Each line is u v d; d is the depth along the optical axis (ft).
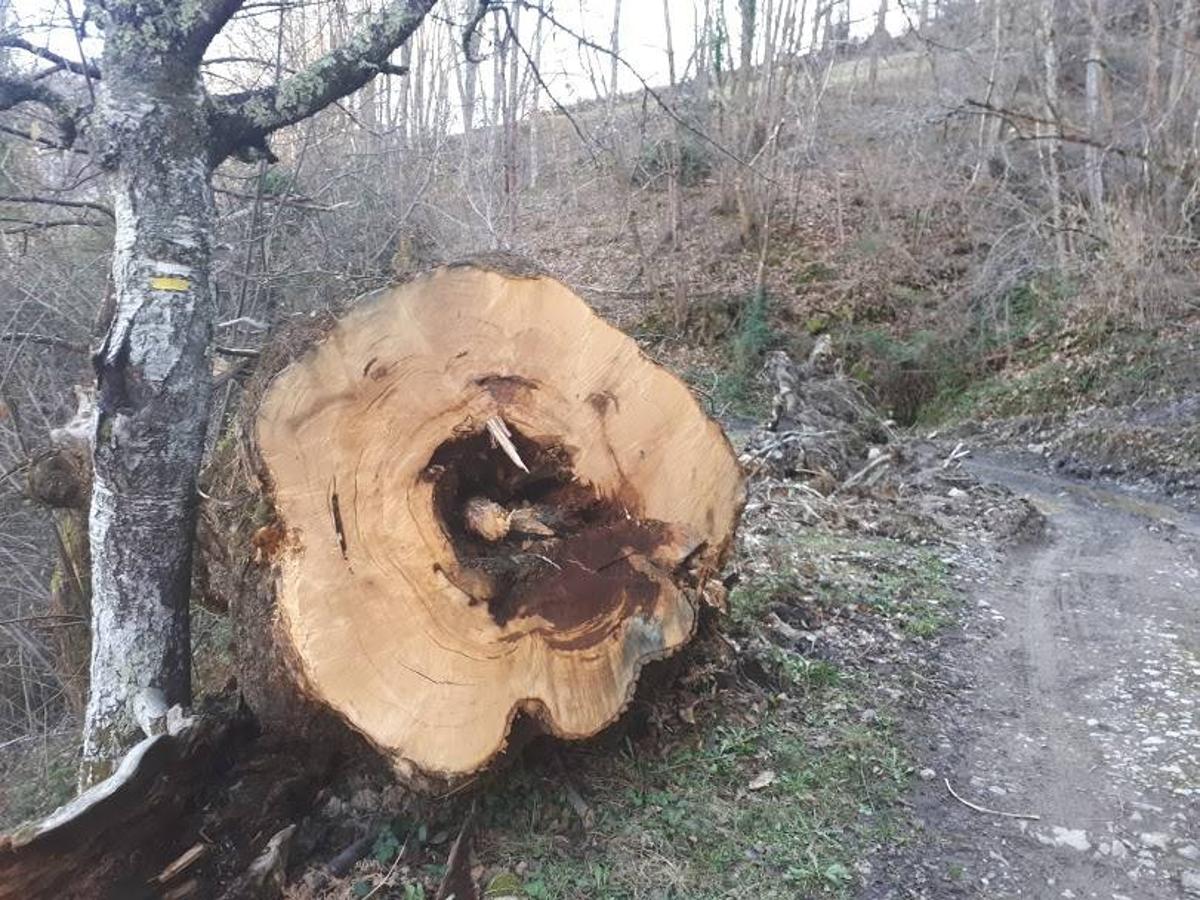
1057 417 44.65
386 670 9.54
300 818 10.52
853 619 17.07
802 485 25.63
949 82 64.75
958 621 18.02
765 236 58.13
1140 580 21.79
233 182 27.63
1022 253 53.52
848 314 57.47
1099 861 10.61
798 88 68.08
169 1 11.42
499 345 10.51
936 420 52.11
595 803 10.90
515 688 10.03
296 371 9.64
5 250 22.74
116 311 11.58
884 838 10.84
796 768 11.83
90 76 12.56
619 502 11.27
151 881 9.34
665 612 11.15
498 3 14.94
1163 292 44.32
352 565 9.66
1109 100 49.55
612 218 65.41
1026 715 14.24
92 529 11.98
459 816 10.48
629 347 11.10
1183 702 14.64
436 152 31.81
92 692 11.98
